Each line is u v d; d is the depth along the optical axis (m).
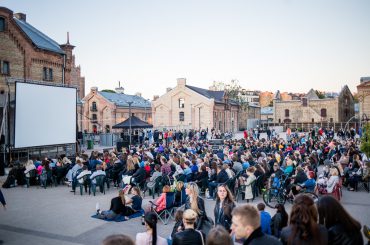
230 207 7.25
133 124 34.03
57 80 34.22
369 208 12.76
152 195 15.37
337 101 80.38
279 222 7.27
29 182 18.12
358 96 61.72
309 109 83.06
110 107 64.56
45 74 32.69
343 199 14.35
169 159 18.36
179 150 23.67
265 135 55.72
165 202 11.04
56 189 17.22
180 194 11.73
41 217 11.95
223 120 68.81
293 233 3.92
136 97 80.00
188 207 8.09
